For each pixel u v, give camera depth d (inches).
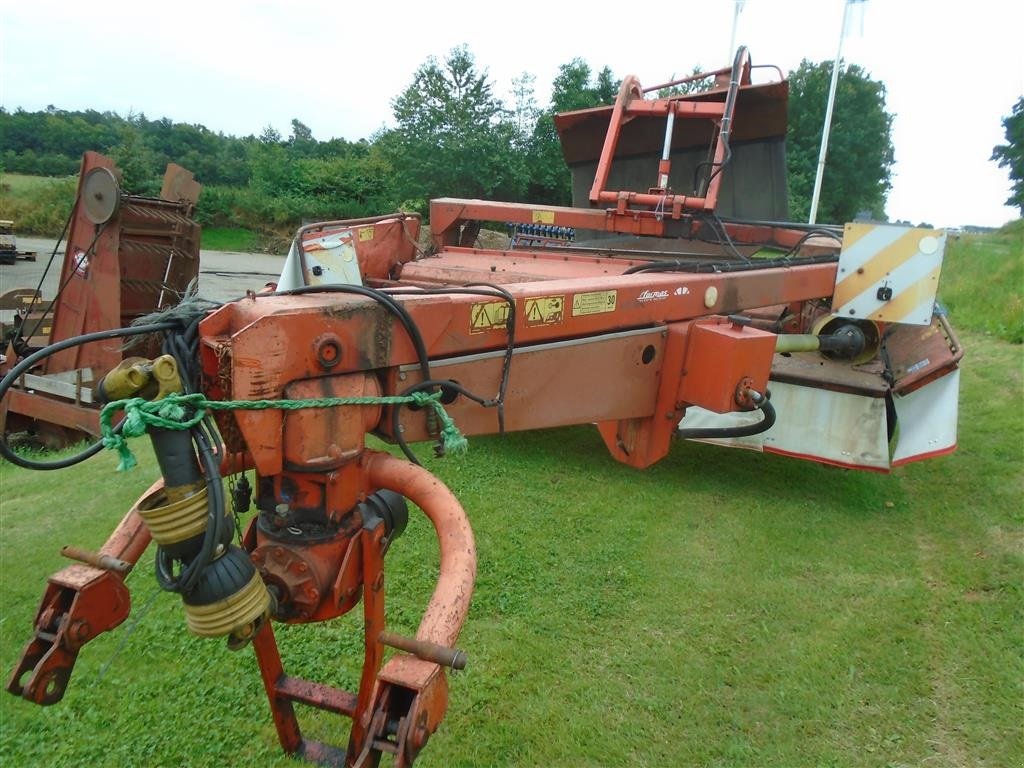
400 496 90.3
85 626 73.5
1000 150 1493.6
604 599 141.5
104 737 108.7
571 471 204.2
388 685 62.6
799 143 1370.6
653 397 133.2
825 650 125.9
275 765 101.0
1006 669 120.0
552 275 186.4
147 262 297.0
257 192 1387.8
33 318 350.0
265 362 71.9
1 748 107.3
